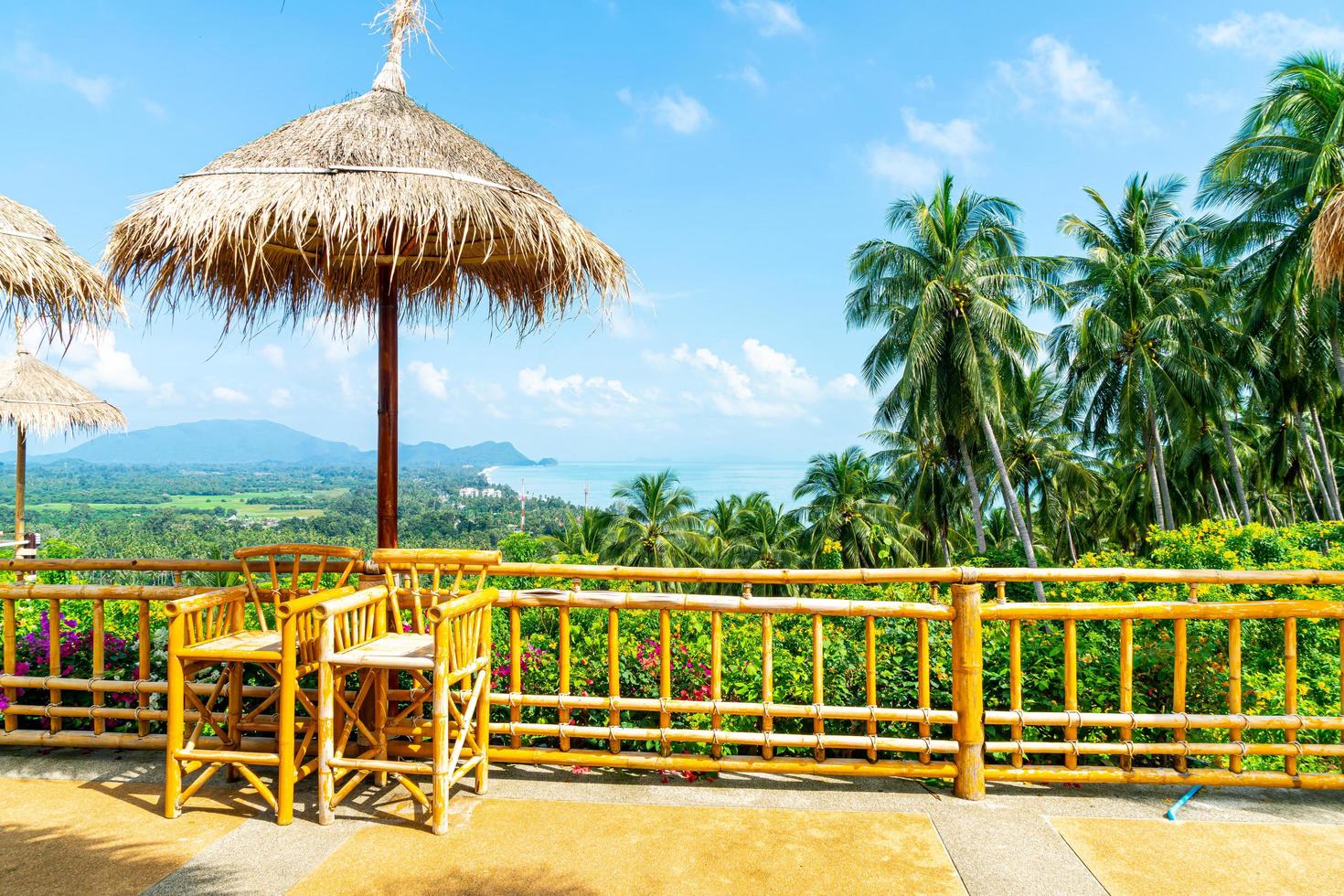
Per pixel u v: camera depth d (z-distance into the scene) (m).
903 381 20.52
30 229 3.33
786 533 31.62
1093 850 2.52
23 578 3.39
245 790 2.96
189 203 2.87
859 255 21.78
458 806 2.83
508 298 4.27
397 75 3.63
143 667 3.32
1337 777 2.92
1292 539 14.30
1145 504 28.41
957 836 2.62
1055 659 3.63
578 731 3.12
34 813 2.76
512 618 3.19
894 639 4.34
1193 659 3.48
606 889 2.28
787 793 2.97
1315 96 15.34
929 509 28.98
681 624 4.34
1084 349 22.45
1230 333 21.97
